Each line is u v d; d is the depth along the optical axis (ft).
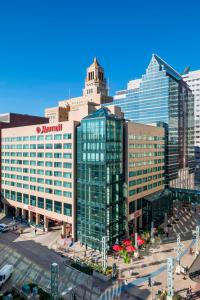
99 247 252.01
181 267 203.41
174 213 388.16
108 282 193.36
